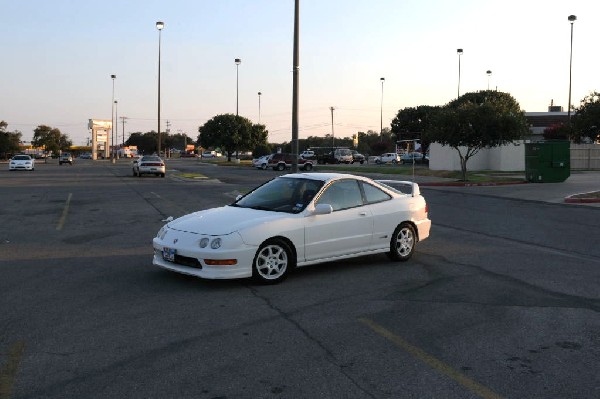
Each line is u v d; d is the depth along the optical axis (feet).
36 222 46.42
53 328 18.74
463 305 21.94
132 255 31.71
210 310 20.93
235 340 17.71
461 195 75.87
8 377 14.76
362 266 29.17
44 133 407.44
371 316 20.39
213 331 18.56
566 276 27.22
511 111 96.99
